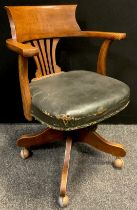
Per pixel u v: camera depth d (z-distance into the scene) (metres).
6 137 1.59
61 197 1.12
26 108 1.13
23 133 1.62
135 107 1.67
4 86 1.65
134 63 1.58
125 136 1.58
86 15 1.49
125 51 1.55
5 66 1.60
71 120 0.97
